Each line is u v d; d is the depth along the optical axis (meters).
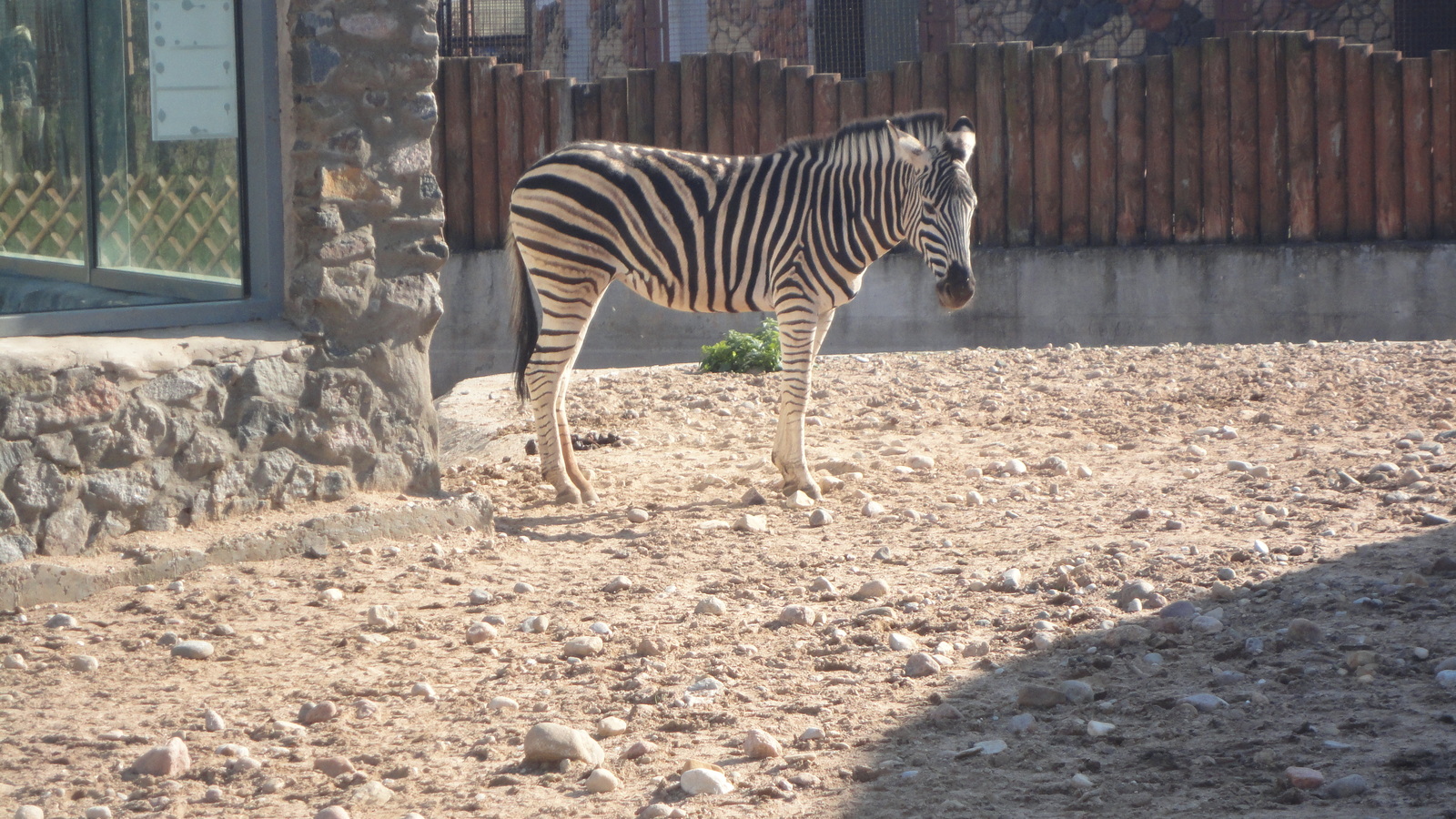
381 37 8.76
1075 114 19.36
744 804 4.73
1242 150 19.06
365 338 8.91
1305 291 18.73
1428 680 5.52
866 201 9.67
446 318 20.36
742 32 24.55
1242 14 22.62
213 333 8.41
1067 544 8.15
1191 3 23.30
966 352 17.03
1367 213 18.88
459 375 20.41
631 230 9.81
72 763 5.34
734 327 20.00
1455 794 4.47
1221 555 7.60
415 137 9.02
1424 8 22.66
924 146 9.50
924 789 4.79
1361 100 18.70
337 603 7.44
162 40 8.49
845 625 6.77
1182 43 23.31
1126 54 23.59
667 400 14.55
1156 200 19.38
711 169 9.95
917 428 12.64
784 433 9.91
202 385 8.14
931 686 5.87
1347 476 9.36
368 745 5.46
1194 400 13.28
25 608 7.29
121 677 6.33
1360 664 5.70
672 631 6.80
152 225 8.52
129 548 7.79
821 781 4.90
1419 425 11.59
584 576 7.97
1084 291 19.28
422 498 9.09
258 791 5.03
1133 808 4.55
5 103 7.93
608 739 5.45
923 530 8.79
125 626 7.05
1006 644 6.39
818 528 8.98
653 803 4.78
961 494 9.73
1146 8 23.41
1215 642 6.21
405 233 9.04
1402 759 4.76
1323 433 11.45
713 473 11.05
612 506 9.95
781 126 19.91
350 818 4.73
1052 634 6.41
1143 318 19.19
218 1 8.55
